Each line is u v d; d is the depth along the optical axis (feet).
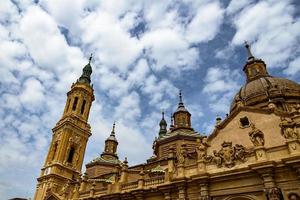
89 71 242.58
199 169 90.53
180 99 185.68
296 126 78.48
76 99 218.38
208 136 99.96
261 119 91.56
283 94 124.06
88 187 137.39
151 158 165.17
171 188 94.38
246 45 174.09
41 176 178.19
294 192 69.92
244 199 78.43
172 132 165.48
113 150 210.38
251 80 152.35
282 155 76.33
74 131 199.41
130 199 106.52
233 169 81.71
